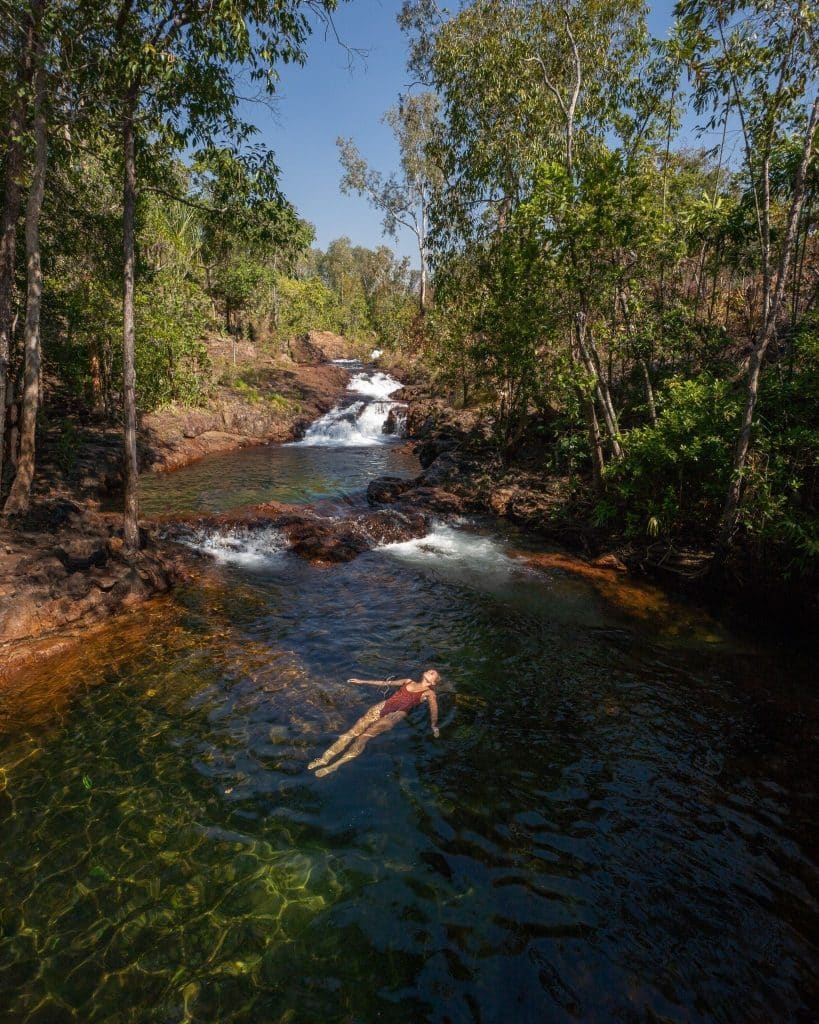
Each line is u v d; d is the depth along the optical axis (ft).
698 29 27.50
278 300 138.62
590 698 22.67
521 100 42.52
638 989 11.93
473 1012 11.46
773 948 12.84
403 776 18.20
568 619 29.73
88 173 49.19
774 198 33.55
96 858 14.87
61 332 59.11
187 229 93.09
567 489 45.85
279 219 33.88
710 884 14.47
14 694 21.84
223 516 44.80
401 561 38.42
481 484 53.26
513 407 58.65
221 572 35.96
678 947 12.84
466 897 14.06
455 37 47.03
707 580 31.94
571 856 15.30
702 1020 11.34
